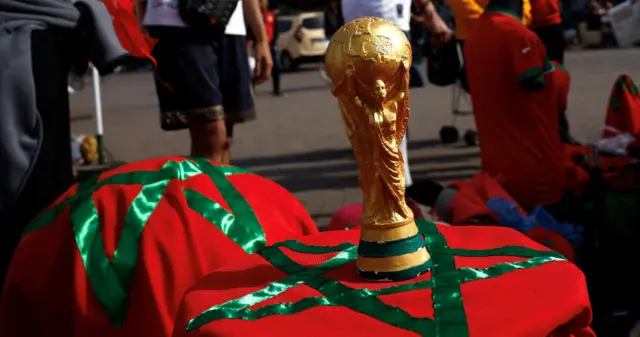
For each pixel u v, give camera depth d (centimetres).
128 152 758
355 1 385
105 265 166
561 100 413
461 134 770
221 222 173
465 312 108
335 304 115
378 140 117
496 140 354
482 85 357
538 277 119
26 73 222
